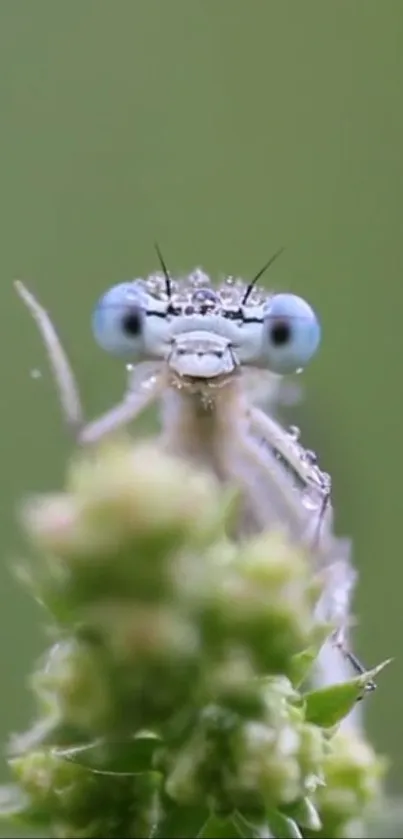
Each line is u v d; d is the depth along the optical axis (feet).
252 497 0.21
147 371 0.22
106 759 0.16
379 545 0.24
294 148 0.25
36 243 0.25
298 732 0.17
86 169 0.25
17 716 0.22
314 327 0.22
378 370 0.24
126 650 0.15
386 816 0.18
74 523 0.15
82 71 0.25
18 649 0.22
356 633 0.23
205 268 0.25
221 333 0.22
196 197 0.25
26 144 0.25
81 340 0.24
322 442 0.23
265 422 0.22
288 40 0.25
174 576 0.15
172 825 0.17
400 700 0.23
